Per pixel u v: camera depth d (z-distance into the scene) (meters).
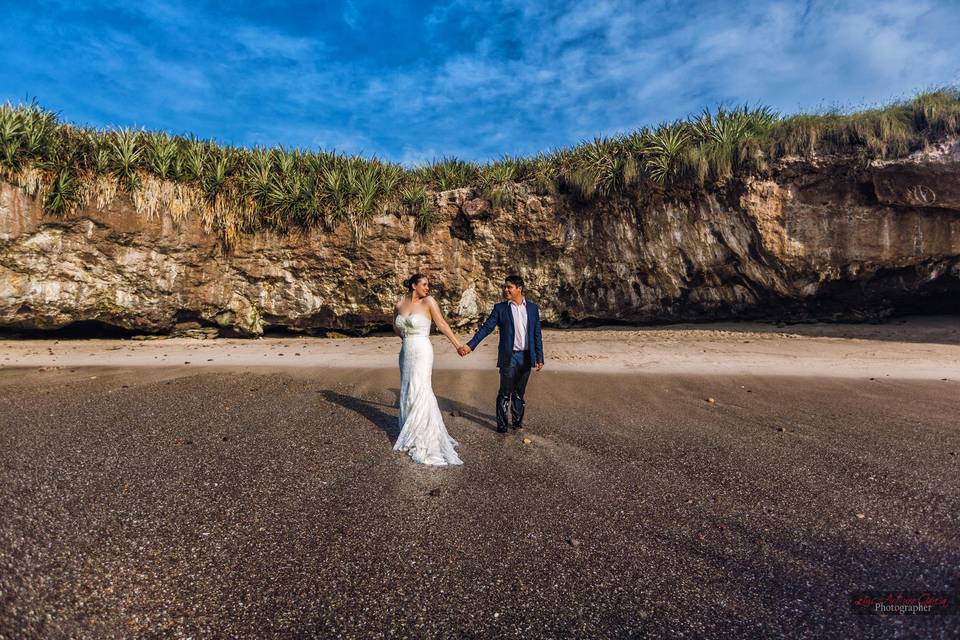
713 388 7.30
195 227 13.02
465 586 2.52
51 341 12.62
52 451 4.32
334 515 3.28
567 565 2.71
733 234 12.60
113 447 4.48
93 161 12.16
